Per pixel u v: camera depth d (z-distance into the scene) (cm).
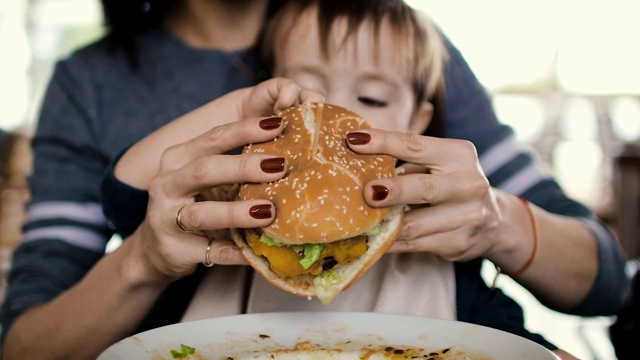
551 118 212
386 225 43
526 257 53
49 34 246
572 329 98
